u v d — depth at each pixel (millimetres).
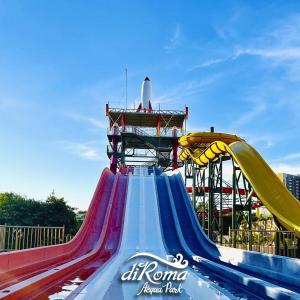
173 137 47750
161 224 25703
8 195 61031
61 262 17031
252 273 14492
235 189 26188
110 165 47250
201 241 23234
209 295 10703
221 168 28922
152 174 33969
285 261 12672
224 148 27438
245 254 15852
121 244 22516
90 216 25266
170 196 29125
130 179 32250
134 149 51625
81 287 11102
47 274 11797
